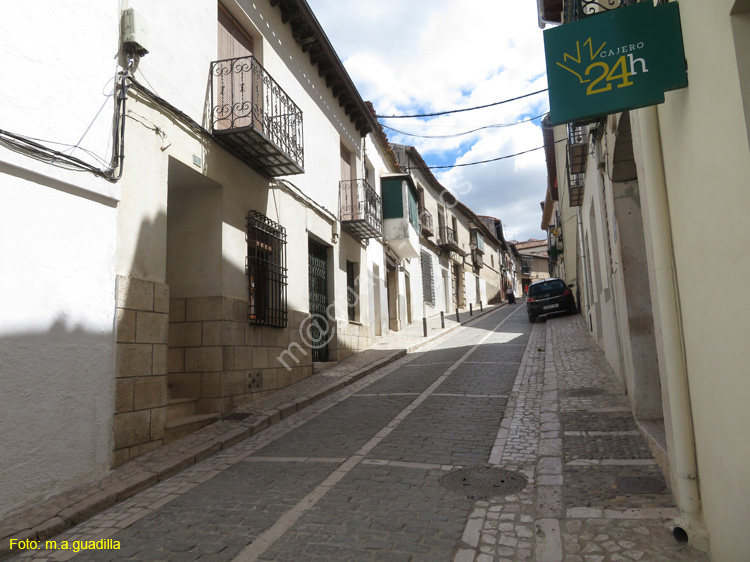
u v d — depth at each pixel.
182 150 7.12
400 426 6.86
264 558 3.52
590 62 3.14
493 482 4.70
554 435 5.86
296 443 6.43
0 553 3.81
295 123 10.02
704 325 3.02
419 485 4.72
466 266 34.25
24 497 4.50
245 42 9.42
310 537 3.79
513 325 20.19
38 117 4.84
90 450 5.20
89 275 5.36
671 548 3.32
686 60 2.97
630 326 6.04
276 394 9.05
